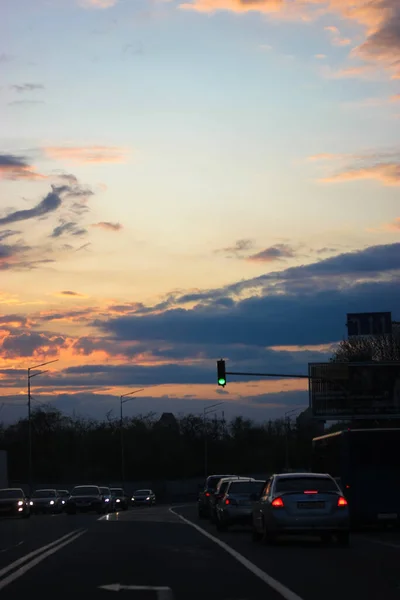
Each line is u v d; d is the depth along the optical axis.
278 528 20.47
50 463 107.94
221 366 40.25
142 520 36.59
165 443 113.75
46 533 26.94
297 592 12.36
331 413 61.09
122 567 15.86
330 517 20.55
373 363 61.22
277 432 131.62
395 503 27.14
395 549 20.02
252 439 130.00
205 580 13.84
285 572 15.02
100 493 52.78
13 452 108.69
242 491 27.45
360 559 17.45
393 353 76.31
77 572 15.05
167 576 14.41
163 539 23.45
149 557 17.91
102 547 20.62
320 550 19.70
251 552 19.17
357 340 78.50
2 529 29.77
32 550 19.86
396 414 60.72
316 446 34.25
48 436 110.75
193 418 125.31
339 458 28.27
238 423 131.62
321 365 61.59
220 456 122.25
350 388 61.28
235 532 27.22
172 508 60.75
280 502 20.62
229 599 11.66
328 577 14.25
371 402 60.94
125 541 22.69
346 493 27.39
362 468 27.41
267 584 13.28
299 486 21.05
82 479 108.12
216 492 32.09
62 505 59.41
